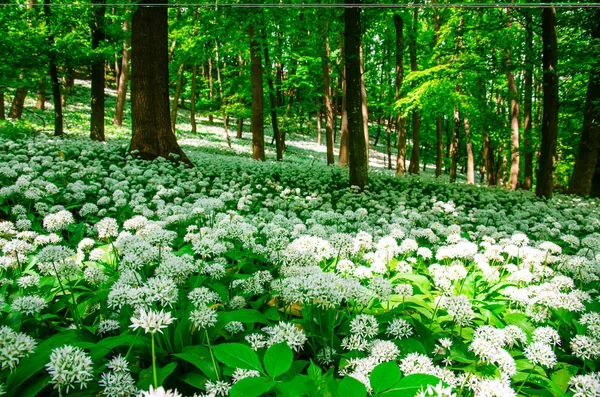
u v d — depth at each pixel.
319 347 2.62
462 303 2.52
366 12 13.14
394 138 49.28
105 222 3.72
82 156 9.56
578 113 15.35
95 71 14.62
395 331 2.46
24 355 1.79
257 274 3.28
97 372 2.04
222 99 26.19
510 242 4.70
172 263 2.73
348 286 2.45
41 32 12.11
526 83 17.50
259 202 8.14
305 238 3.48
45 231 4.92
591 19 12.52
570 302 2.68
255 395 1.50
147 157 10.51
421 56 19.47
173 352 2.32
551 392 2.22
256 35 14.80
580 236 7.14
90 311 2.90
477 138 28.72
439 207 7.88
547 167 11.51
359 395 1.46
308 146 37.25
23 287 2.89
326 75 19.11
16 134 12.22
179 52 22.11
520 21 12.16
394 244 3.83
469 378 2.08
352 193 9.65
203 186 8.52
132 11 10.53
